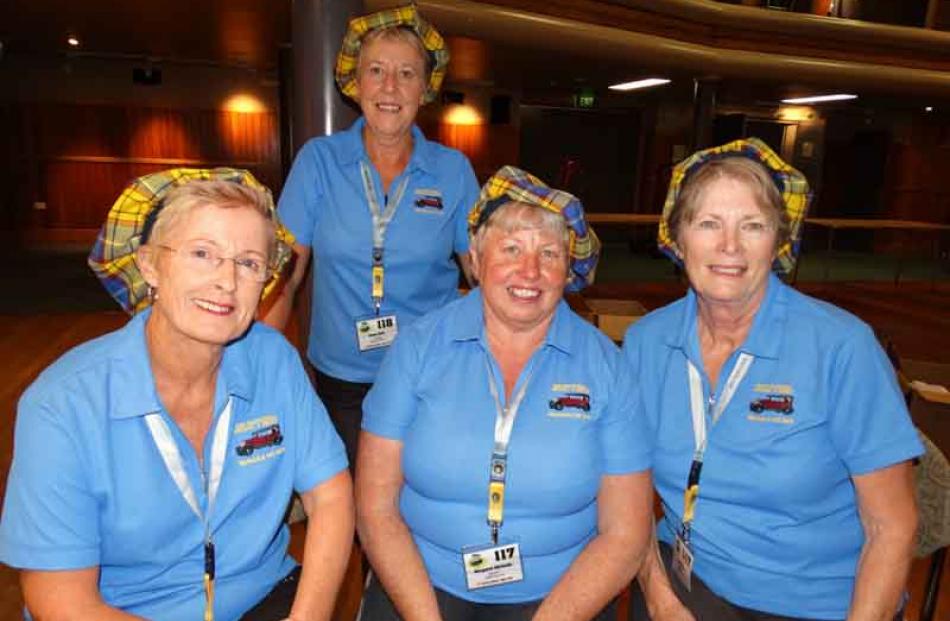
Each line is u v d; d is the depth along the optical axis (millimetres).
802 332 1655
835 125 16672
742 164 1608
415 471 1680
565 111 16141
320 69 3498
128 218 1337
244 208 1341
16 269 10273
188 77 13070
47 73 12438
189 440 1435
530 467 1631
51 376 1334
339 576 1562
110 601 1409
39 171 12719
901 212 16516
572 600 1601
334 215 2311
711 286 1624
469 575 1684
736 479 1678
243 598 1529
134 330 1394
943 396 2842
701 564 1762
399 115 2264
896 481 1588
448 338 1728
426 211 2346
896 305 9883
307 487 1588
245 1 7250
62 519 1276
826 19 10516
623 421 1671
